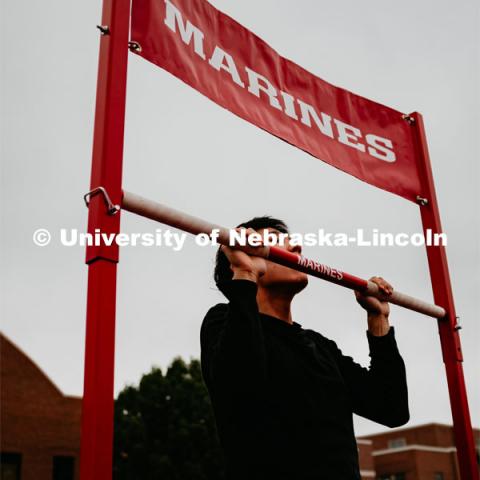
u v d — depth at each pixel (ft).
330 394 5.97
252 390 5.42
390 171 9.95
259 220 7.69
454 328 9.37
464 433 8.87
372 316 7.59
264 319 6.24
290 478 5.31
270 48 8.72
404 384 7.12
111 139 5.63
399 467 93.40
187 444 59.41
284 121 8.52
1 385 55.88
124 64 6.09
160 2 7.13
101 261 5.14
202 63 7.52
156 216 5.57
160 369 64.64
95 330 4.92
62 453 57.11
